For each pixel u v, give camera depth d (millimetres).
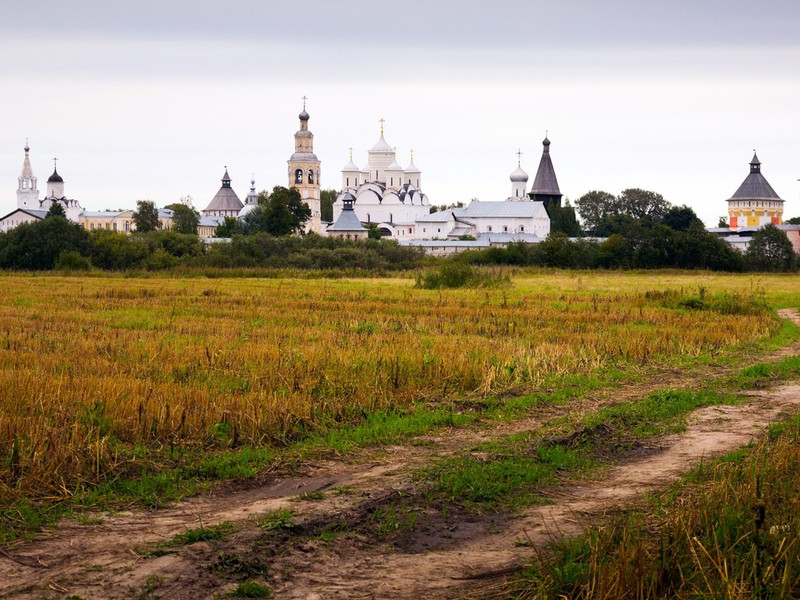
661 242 138750
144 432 19203
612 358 33344
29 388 21484
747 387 28688
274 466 17984
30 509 14922
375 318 47656
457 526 14859
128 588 12109
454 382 26844
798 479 15523
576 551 12883
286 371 25797
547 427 21844
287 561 13203
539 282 94750
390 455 19250
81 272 108000
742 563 12430
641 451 20188
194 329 39969
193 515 15172
